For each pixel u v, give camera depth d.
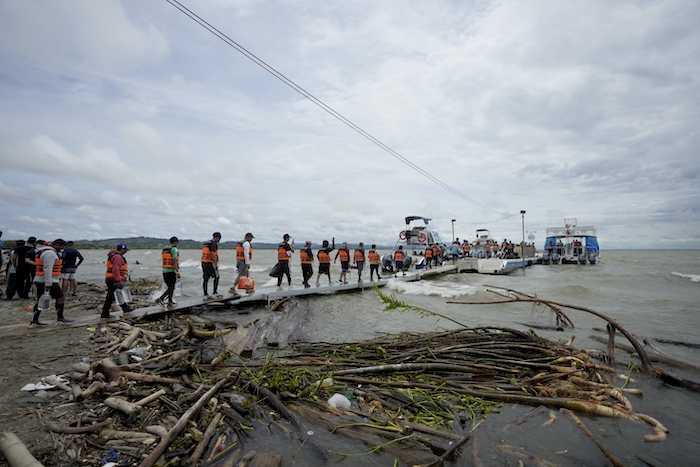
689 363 5.88
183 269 32.84
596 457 3.46
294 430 3.86
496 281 21.47
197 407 3.95
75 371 4.93
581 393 4.64
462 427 3.98
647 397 4.96
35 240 12.78
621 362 6.24
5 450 3.03
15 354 5.95
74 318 9.09
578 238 36.41
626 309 11.46
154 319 9.35
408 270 25.39
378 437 3.69
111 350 6.25
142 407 4.04
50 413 3.88
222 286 19.30
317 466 3.23
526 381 5.05
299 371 5.27
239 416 4.03
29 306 11.24
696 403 4.79
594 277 21.72
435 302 13.24
